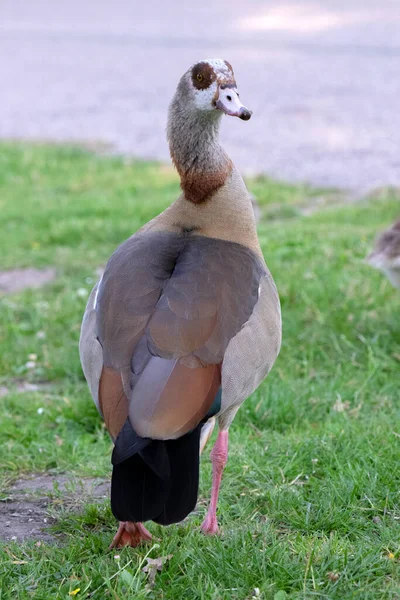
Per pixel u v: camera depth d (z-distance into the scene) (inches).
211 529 305.6
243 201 326.6
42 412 434.9
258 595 266.4
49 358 507.8
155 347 267.0
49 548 300.0
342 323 513.3
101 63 1764.3
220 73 319.9
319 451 366.6
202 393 263.3
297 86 1439.5
